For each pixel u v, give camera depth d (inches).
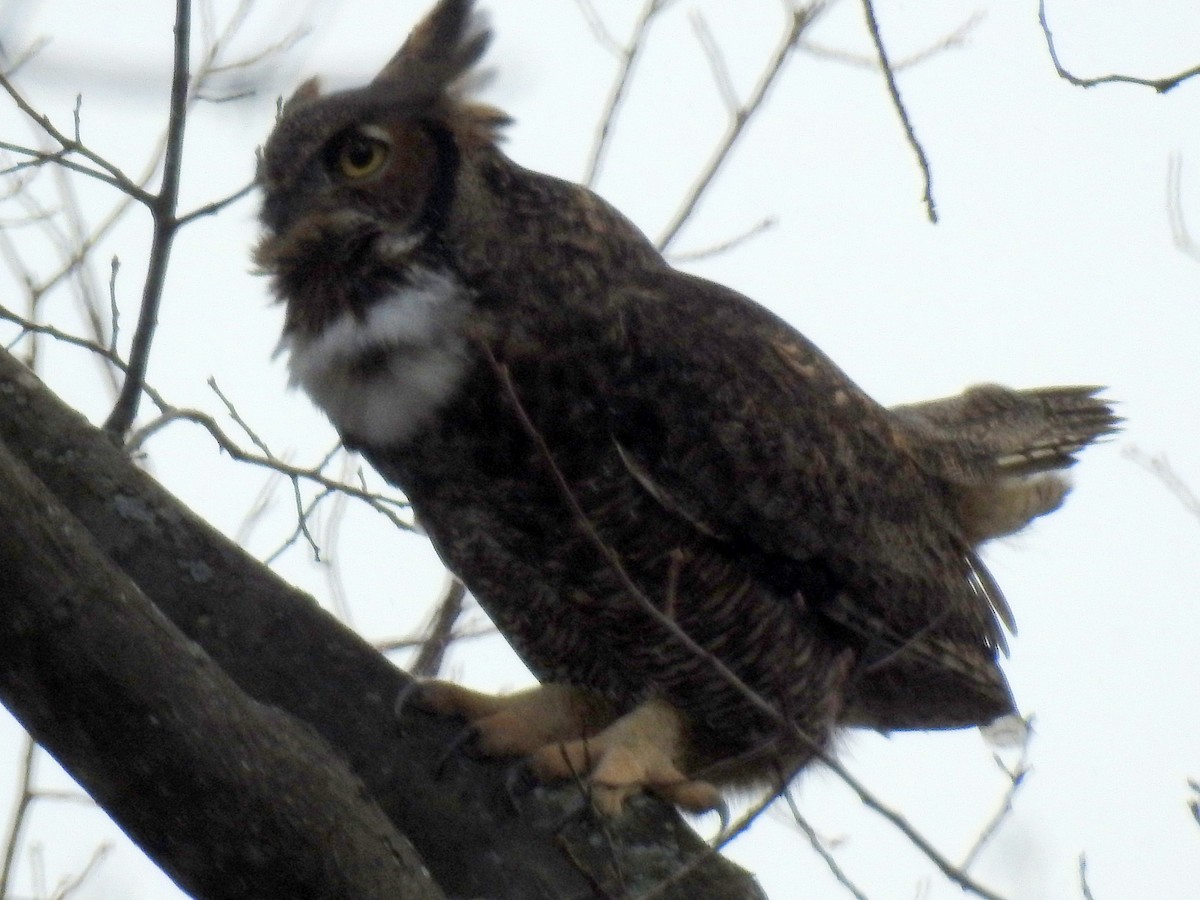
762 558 341.1
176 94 271.0
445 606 359.9
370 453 332.5
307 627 281.1
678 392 326.0
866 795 237.3
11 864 311.6
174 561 278.7
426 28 337.1
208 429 303.7
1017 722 389.1
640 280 336.2
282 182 323.3
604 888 268.4
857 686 370.0
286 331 327.3
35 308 335.3
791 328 372.5
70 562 202.7
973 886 231.3
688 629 337.4
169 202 275.9
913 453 396.8
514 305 314.3
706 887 280.5
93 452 283.0
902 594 362.9
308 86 334.0
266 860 213.0
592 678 348.5
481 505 327.3
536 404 313.9
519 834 278.5
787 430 341.7
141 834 212.4
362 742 277.6
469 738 286.5
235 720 211.9
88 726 204.2
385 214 318.0
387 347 312.3
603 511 323.3
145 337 285.1
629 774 296.5
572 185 334.6
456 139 319.6
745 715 347.3
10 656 200.8
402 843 225.0
